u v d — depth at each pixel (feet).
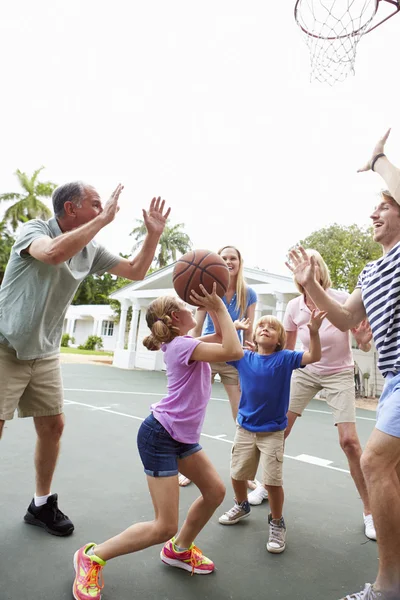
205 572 7.39
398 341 6.58
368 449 6.13
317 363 10.53
